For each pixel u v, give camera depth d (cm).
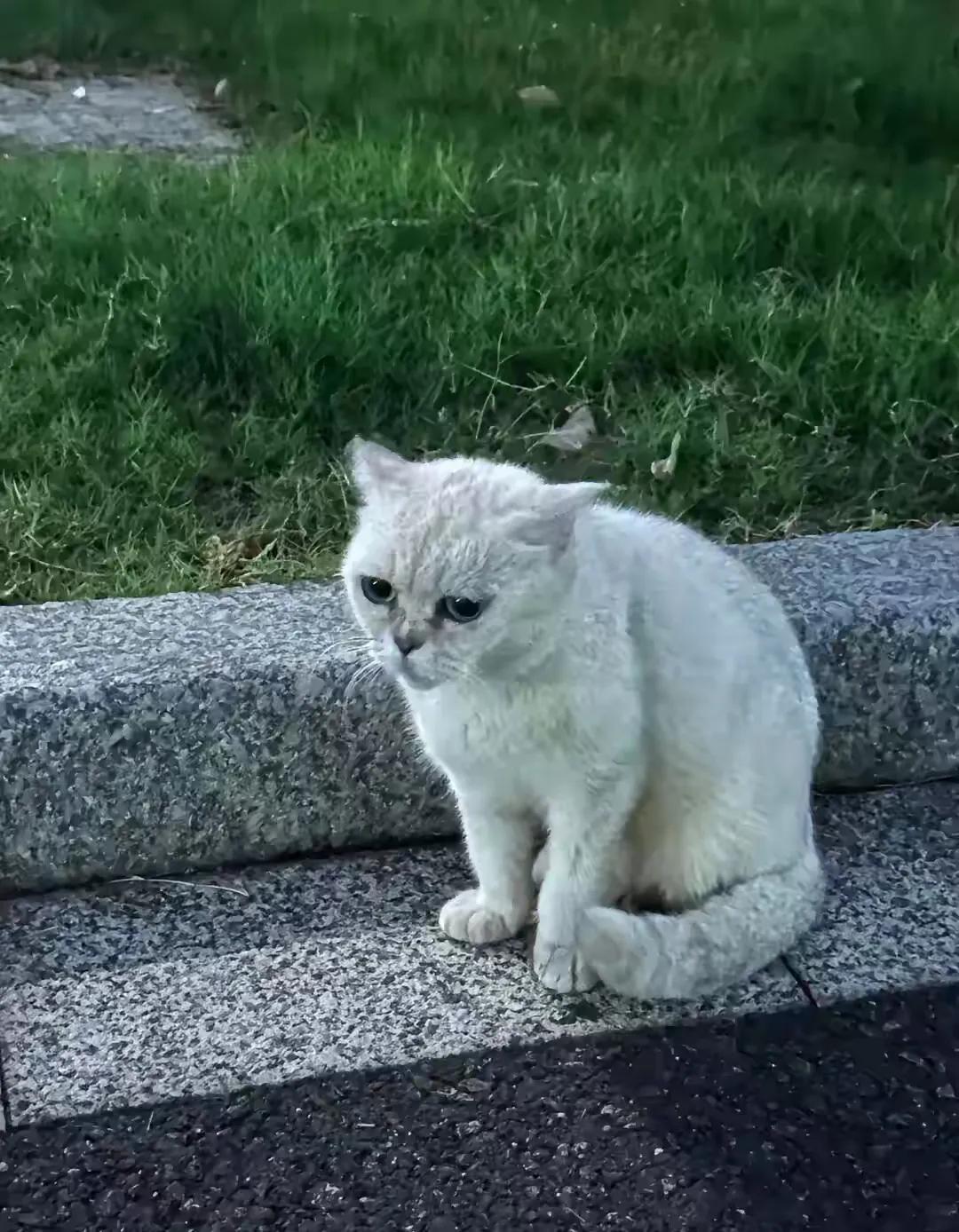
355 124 173
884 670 103
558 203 147
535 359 129
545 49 194
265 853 100
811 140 171
